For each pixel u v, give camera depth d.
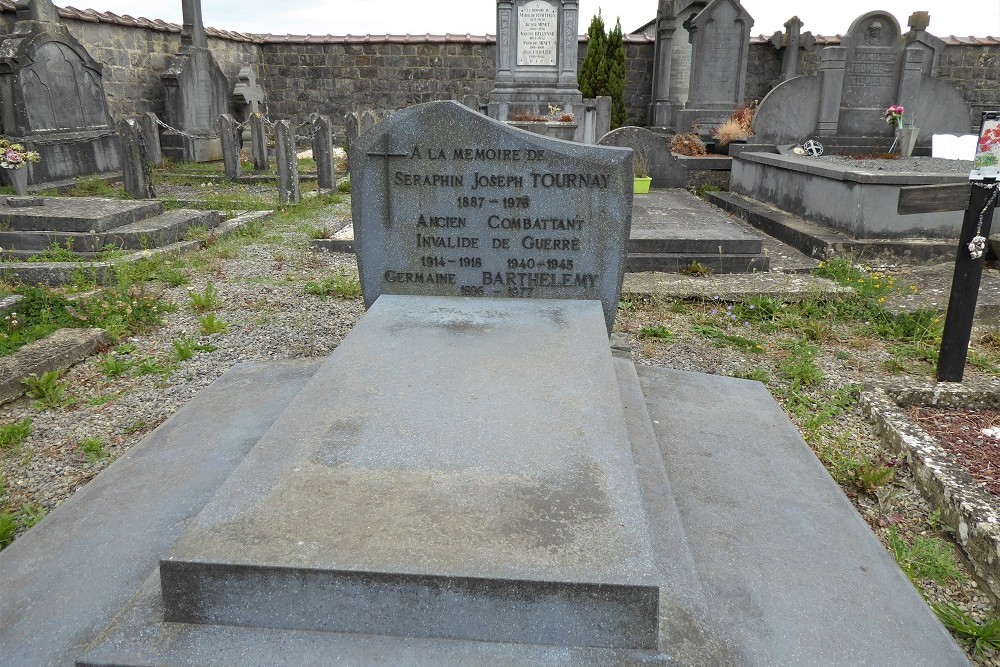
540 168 3.27
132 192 9.38
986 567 2.57
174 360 4.37
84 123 10.96
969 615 2.43
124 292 5.29
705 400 3.32
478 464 2.06
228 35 15.78
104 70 12.56
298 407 2.37
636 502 1.90
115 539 2.20
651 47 16.27
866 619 1.96
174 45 14.63
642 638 1.67
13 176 8.45
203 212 8.05
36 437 3.46
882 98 10.73
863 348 4.70
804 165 7.95
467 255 3.42
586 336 2.96
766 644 1.84
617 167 3.25
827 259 6.72
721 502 2.48
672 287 5.70
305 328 4.98
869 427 3.64
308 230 8.08
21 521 2.81
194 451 2.72
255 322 5.09
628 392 3.07
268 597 1.69
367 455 2.10
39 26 9.94
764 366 4.38
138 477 2.55
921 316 5.13
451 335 2.97
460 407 2.37
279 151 9.54
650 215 7.71
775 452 2.85
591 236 3.34
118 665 1.62
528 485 1.97
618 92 15.52
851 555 2.23
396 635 1.70
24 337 4.59
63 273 5.81
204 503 2.37
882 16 10.41
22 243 6.57
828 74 10.47
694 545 2.23
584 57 16.31
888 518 2.94
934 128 11.04
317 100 17.23
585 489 1.95
